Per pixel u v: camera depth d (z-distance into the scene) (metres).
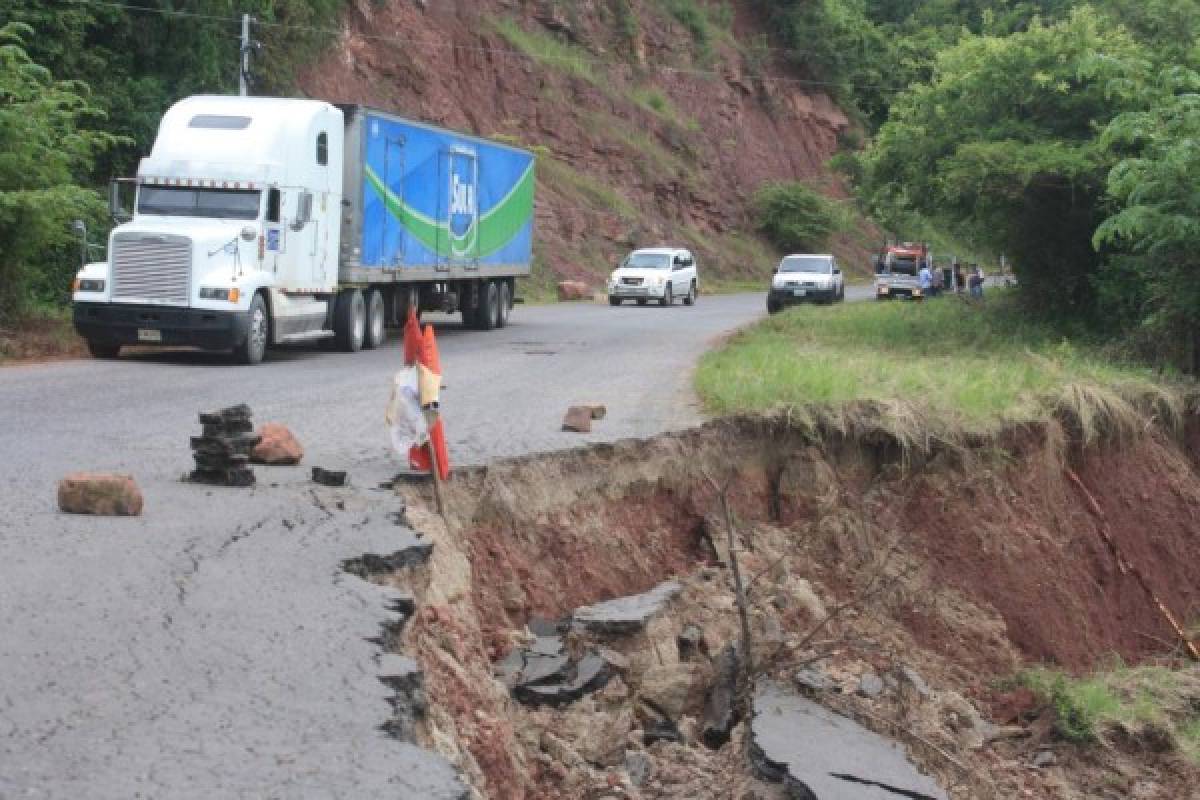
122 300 20.42
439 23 53.31
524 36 59.59
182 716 5.73
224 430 10.55
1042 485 16.56
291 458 11.67
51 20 28.73
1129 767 12.48
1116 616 16.56
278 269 21.70
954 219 28.50
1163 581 17.64
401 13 50.59
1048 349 23.38
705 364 20.56
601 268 53.75
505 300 32.44
